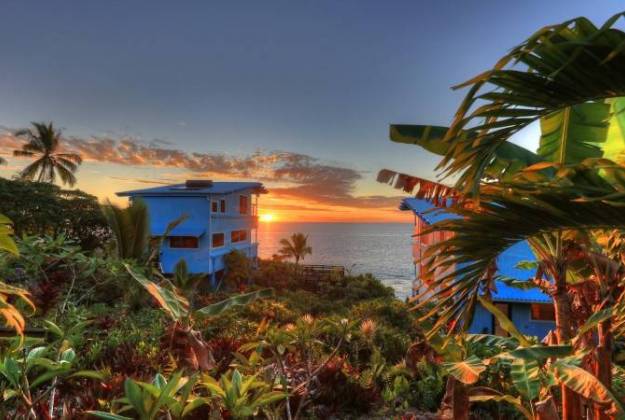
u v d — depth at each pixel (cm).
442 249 248
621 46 141
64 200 3086
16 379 272
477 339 420
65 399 405
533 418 344
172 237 2570
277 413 376
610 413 307
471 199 239
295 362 522
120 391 419
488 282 245
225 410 313
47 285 423
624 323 292
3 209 2653
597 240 332
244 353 594
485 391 380
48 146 4738
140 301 966
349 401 519
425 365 587
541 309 1255
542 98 182
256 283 2816
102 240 3178
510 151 333
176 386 271
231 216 2917
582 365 338
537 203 209
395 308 1365
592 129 319
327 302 2166
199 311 347
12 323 219
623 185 202
